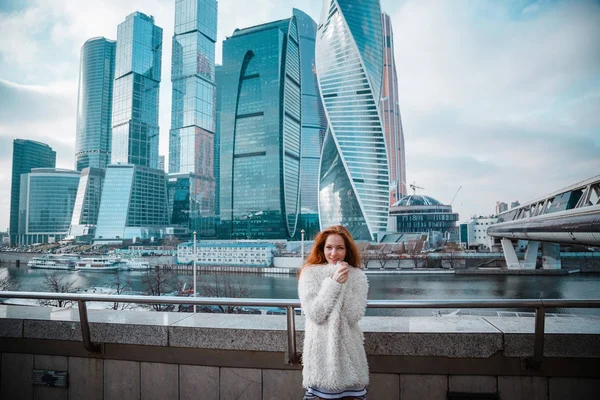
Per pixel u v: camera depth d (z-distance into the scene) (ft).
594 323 11.42
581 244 150.71
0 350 12.82
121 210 551.59
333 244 8.83
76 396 12.25
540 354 10.26
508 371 10.53
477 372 10.61
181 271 374.43
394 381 10.84
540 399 10.46
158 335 11.86
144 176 586.04
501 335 10.57
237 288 271.08
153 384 11.85
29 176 517.55
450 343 10.69
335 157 526.16
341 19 535.60
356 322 8.29
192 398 11.62
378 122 532.32
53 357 12.46
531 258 299.38
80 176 540.52
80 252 452.35
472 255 343.46
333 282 7.83
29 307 14.32
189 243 420.77
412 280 290.15
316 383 7.78
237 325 11.76
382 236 505.25
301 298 8.25
